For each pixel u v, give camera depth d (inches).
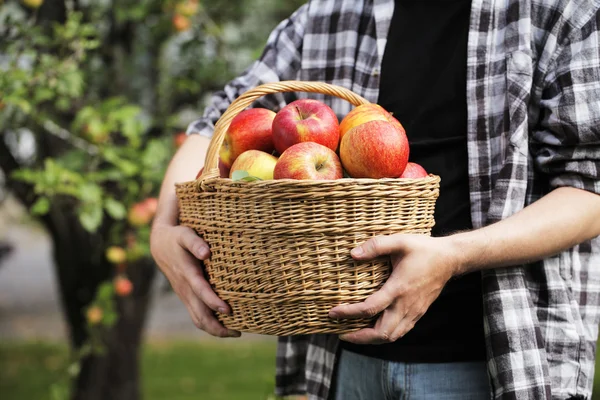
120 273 117.6
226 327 53.0
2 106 93.9
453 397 55.3
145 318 141.8
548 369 51.6
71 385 141.8
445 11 59.6
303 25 67.0
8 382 267.4
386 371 57.4
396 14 62.1
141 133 113.0
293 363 67.2
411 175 51.1
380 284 48.0
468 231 49.2
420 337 56.1
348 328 48.7
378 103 61.5
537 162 53.2
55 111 116.0
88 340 130.6
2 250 152.6
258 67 66.6
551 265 53.4
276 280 47.6
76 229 133.5
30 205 124.1
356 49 63.6
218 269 50.9
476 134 55.4
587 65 50.9
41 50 108.3
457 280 55.4
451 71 57.8
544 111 53.3
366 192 45.9
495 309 52.2
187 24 115.3
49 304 466.3
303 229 46.2
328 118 51.5
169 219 58.7
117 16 114.3
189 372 282.7
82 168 106.6
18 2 113.6
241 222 47.7
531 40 53.9
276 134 51.7
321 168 48.7
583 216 49.9
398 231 47.6
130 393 140.9
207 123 65.2
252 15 140.2
